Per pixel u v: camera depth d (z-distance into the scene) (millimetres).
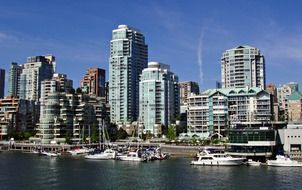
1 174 166500
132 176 158875
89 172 172125
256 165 189250
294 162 183375
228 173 163375
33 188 133375
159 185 137750
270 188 129875
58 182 145375
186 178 151750
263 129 199750
